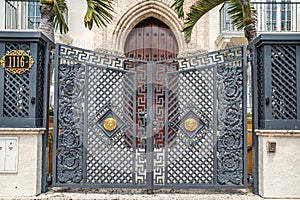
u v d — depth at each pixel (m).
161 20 8.16
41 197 3.37
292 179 3.34
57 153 3.71
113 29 7.86
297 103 3.42
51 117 4.75
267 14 8.55
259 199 3.37
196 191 3.79
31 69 3.46
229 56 3.73
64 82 3.70
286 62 3.46
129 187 3.61
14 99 3.45
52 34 4.51
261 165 3.45
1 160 3.36
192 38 7.94
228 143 3.64
